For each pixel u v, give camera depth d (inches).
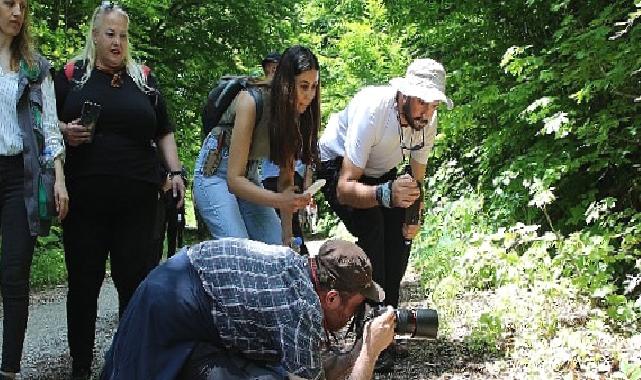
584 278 203.3
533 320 184.9
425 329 106.0
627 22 207.3
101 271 170.9
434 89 161.9
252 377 93.1
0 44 152.9
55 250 420.2
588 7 263.4
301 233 190.4
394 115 167.8
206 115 154.9
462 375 162.6
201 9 642.8
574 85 246.1
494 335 182.7
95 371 180.5
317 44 781.9
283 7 681.0
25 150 149.1
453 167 370.6
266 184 205.6
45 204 149.6
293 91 142.8
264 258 95.2
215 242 98.3
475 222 314.3
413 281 314.3
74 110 163.3
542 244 228.7
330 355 109.2
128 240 169.5
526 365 164.4
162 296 94.7
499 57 319.0
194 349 94.0
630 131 223.1
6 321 147.2
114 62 166.1
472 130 346.6
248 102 145.9
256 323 93.0
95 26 165.9
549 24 295.7
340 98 623.2
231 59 663.8
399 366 171.3
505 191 289.9
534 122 252.8
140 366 93.4
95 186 162.7
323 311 97.6
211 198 151.9
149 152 169.2
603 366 157.8
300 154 152.3
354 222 175.2
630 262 223.3
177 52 642.2
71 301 169.2
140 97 167.5
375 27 609.9
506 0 304.8
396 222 180.4
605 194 258.5
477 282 241.0
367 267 96.2
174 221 189.3
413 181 160.9
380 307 108.4
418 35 390.3
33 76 152.9
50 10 469.1
